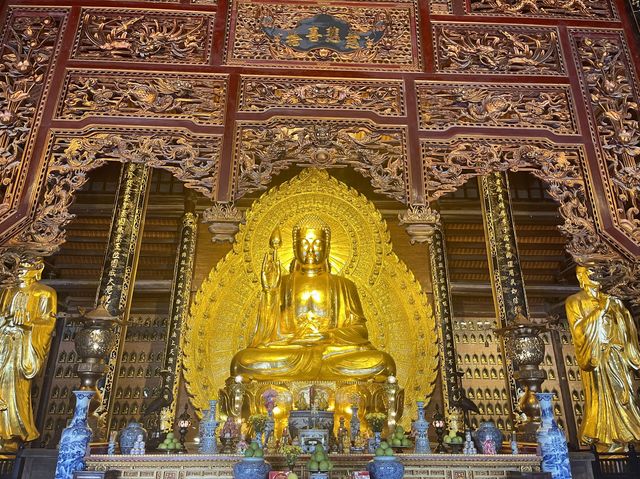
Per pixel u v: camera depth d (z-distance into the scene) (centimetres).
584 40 871
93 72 803
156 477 777
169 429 1153
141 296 1446
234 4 873
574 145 795
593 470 902
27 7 843
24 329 937
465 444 891
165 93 799
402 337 1293
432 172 775
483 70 845
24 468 944
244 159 768
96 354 918
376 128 794
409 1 889
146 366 1394
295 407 1073
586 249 739
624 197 762
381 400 1095
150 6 859
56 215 720
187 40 841
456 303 1489
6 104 772
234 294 1315
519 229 1442
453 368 1254
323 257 1322
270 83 816
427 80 828
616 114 810
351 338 1199
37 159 739
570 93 830
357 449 918
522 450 884
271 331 1228
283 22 867
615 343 948
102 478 671
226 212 729
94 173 1390
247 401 1088
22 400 932
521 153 791
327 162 780
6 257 691
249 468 683
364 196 1414
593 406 949
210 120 787
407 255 1411
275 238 1345
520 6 898
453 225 1452
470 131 797
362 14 880
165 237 1432
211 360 1252
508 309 1128
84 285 1416
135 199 1195
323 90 814
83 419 788
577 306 992
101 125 770
